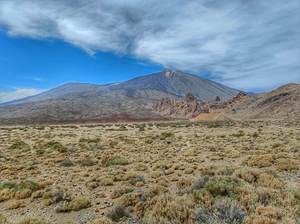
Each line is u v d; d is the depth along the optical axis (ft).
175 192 29.40
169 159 56.24
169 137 116.98
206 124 234.99
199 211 19.69
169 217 20.43
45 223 21.54
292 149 58.59
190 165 46.65
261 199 21.84
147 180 37.52
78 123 431.84
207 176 30.30
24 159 62.34
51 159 60.23
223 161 50.70
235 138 99.09
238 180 27.63
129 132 162.40
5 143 100.12
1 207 27.68
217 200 21.06
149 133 149.48
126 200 26.30
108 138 121.39
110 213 23.17
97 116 575.38
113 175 40.19
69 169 48.93
